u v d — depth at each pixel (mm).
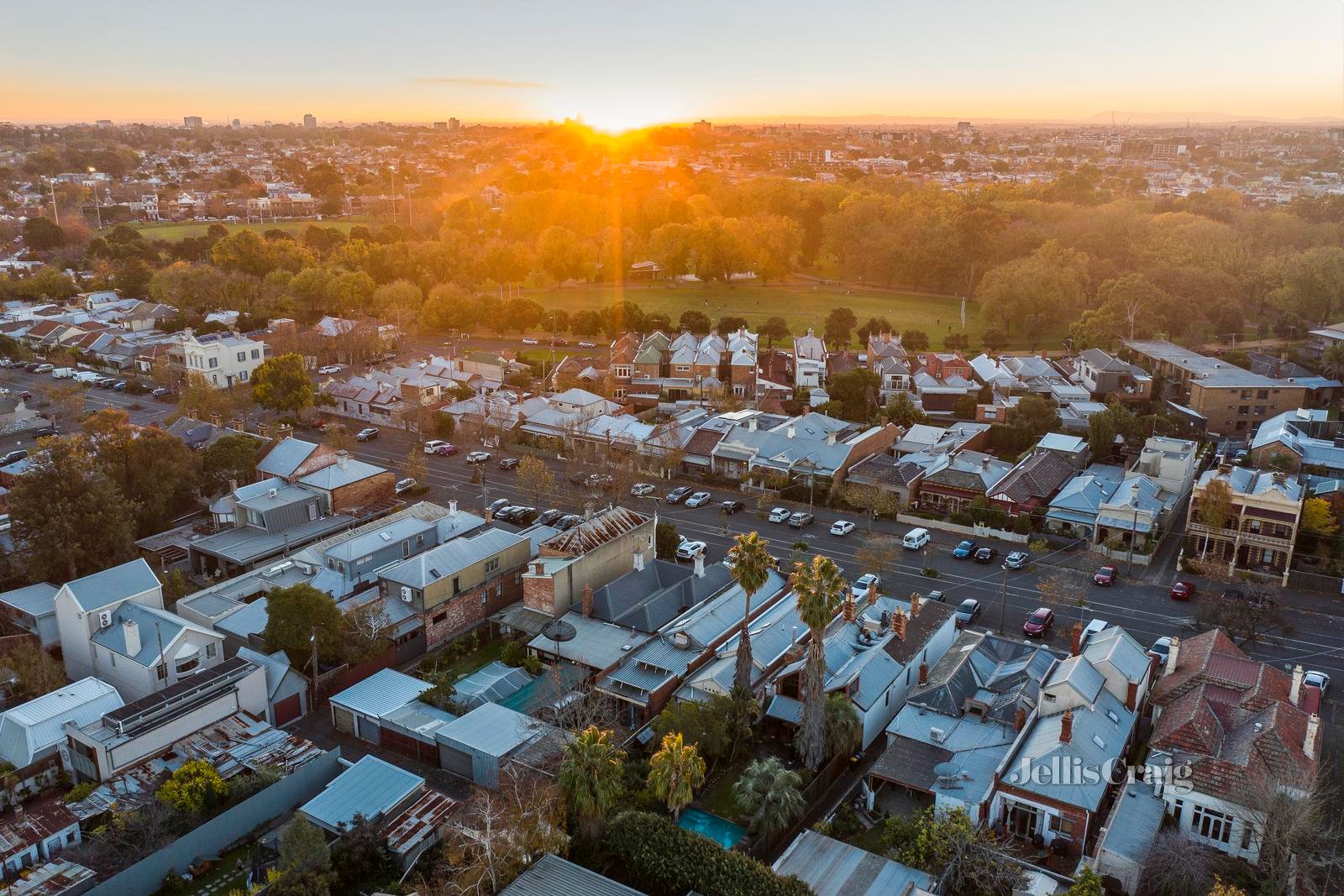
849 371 155375
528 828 52344
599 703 66312
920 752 61312
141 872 52594
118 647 71062
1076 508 105375
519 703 69438
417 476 118125
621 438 129375
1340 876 51688
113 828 54562
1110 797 56875
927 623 77000
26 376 172125
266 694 68812
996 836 54188
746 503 116125
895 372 157750
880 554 95500
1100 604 88938
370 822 55594
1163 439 117000
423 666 77625
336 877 51562
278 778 59625
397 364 177125
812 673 60500
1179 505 112688
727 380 164000
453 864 51219
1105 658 64688
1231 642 69000
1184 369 155000
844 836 56938
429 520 95438
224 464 106750
